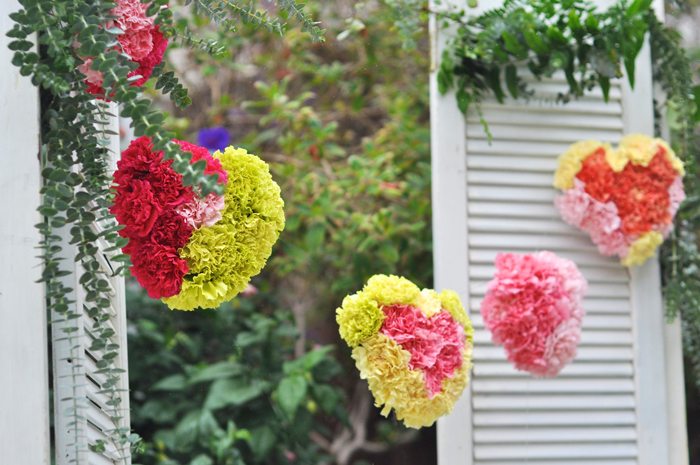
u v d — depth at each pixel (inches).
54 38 52.9
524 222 96.7
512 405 93.8
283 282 143.2
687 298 98.3
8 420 54.3
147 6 59.9
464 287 94.0
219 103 141.3
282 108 126.8
